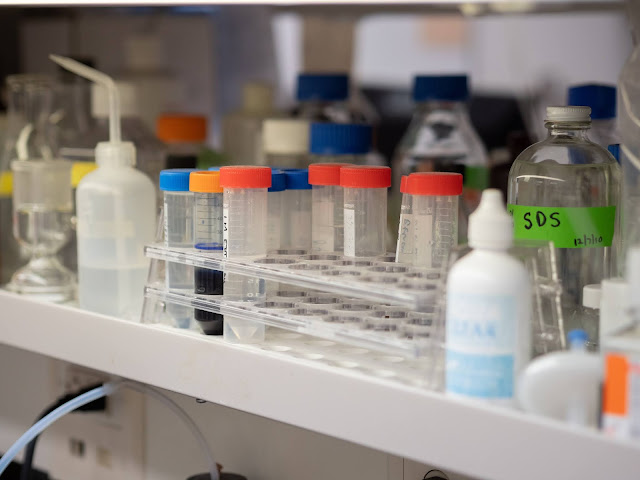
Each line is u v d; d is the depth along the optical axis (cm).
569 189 84
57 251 112
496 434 62
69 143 123
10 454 103
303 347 82
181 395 122
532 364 62
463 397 65
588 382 60
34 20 164
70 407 105
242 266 83
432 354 69
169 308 91
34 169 110
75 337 95
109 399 131
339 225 90
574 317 82
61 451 139
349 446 106
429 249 82
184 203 90
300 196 95
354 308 82
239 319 83
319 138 128
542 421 60
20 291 108
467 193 130
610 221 82
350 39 189
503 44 189
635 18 88
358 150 127
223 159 146
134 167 107
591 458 58
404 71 204
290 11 187
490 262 65
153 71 169
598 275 82
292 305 84
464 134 141
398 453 68
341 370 72
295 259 85
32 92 123
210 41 189
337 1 121
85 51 173
